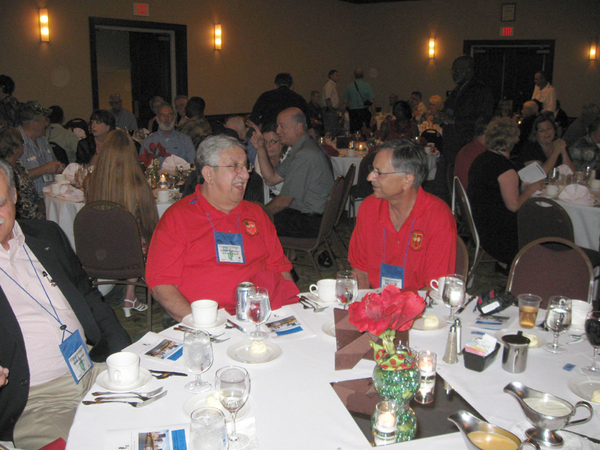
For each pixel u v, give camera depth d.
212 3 9.73
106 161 3.08
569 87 11.63
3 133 3.44
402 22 13.02
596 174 4.75
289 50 11.62
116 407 1.27
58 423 1.58
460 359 1.53
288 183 3.79
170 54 9.45
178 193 3.94
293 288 2.06
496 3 11.92
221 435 1.06
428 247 2.24
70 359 1.63
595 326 1.49
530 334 1.65
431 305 1.89
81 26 8.02
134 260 3.10
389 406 1.17
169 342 1.60
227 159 2.12
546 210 3.16
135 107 9.33
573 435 1.19
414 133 6.90
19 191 3.53
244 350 1.55
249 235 2.24
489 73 12.48
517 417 1.26
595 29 11.21
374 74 13.56
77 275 1.98
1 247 1.67
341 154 6.35
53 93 7.88
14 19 7.32
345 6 13.00
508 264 3.58
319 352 1.55
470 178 3.61
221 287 2.17
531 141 4.86
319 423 1.22
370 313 1.20
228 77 10.33
